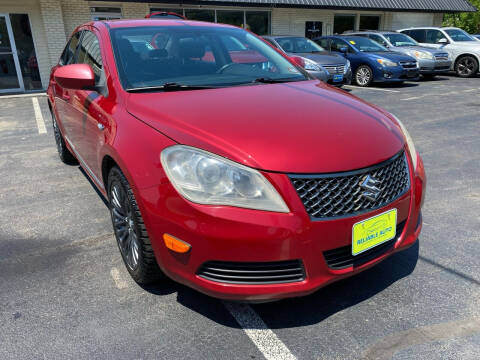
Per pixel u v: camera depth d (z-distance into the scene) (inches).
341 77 385.7
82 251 111.3
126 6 497.4
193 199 69.8
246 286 71.8
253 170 69.7
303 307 87.7
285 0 567.8
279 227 68.1
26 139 239.1
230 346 76.6
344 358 73.5
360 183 74.0
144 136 81.4
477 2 1071.0
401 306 87.4
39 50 458.0
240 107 88.4
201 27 131.6
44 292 93.1
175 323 82.9
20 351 75.3
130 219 89.9
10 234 121.4
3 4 429.4
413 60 450.9
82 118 119.0
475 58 527.2
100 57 115.0
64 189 157.8
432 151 204.4
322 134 78.3
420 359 72.9
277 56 134.2
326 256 73.4
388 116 99.7
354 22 723.4
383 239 79.1
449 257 106.3
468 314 84.4
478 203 141.1
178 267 75.4
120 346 76.5
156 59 112.9
